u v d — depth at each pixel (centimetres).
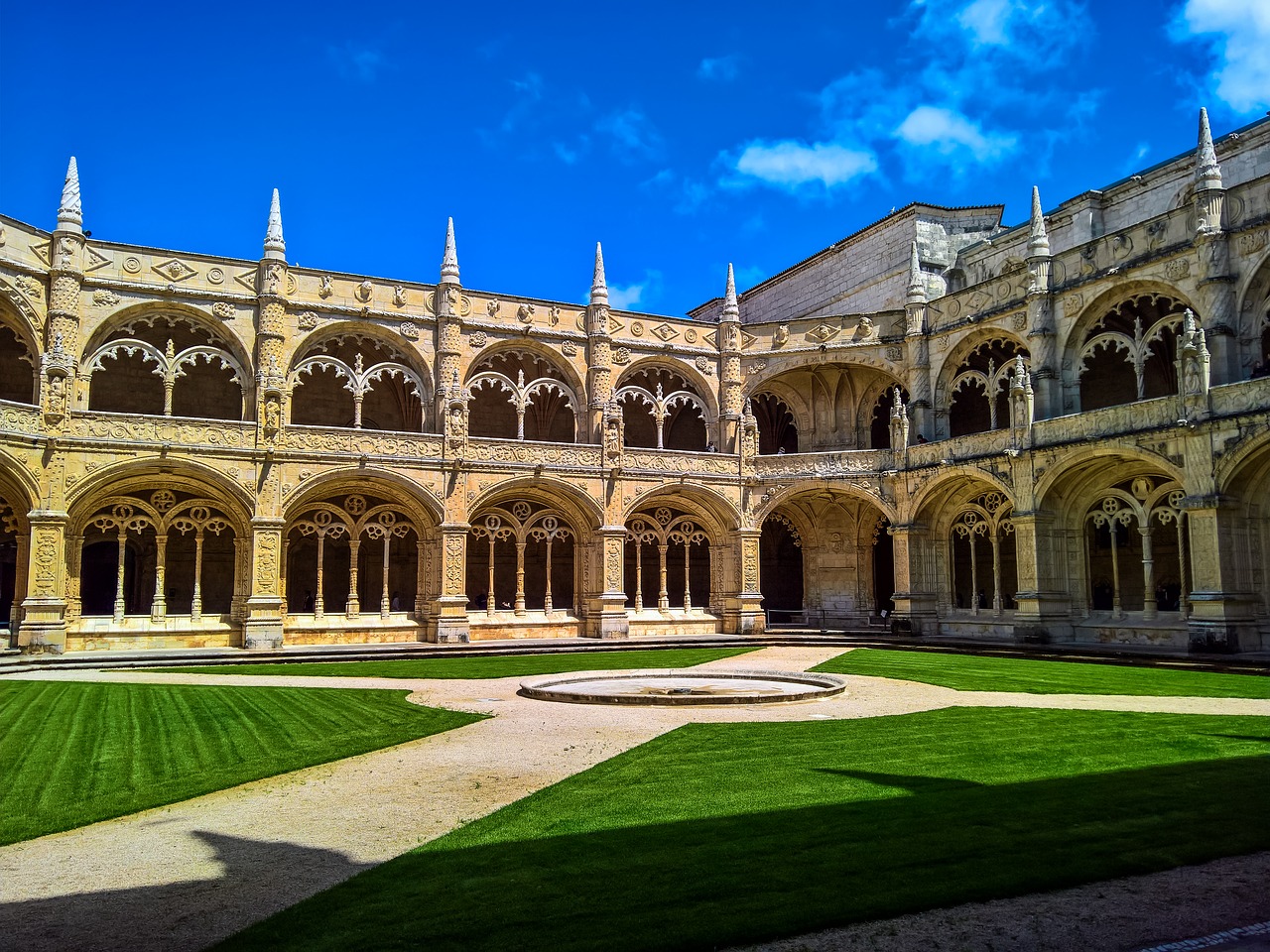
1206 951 691
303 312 3834
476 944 710
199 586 3712
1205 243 3144
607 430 4200
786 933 725
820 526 4678
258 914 782
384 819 1069
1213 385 3078
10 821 1062
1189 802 1078
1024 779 1209
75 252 3491
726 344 4506
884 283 4853
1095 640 3469
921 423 4197
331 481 3766
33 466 3291
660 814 1055
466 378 4091
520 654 3509
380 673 2697
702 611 4466
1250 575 2959
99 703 2006
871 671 2667
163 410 4112
